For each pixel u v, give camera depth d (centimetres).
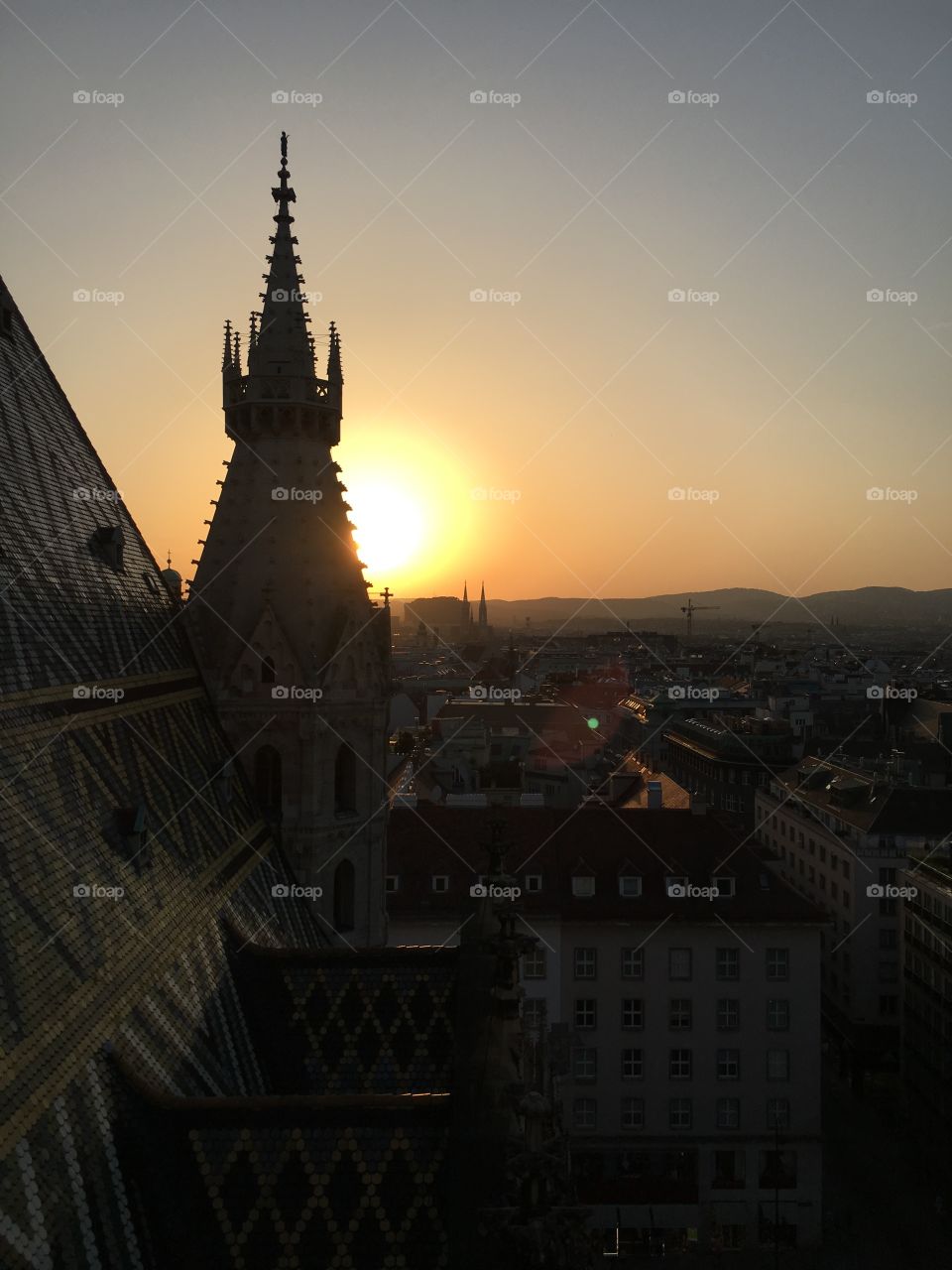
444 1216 2242
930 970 9944
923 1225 8250
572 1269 1644
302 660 4791
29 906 2286
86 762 2950
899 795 12044
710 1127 8419
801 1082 8444
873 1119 10406
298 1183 2288
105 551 3850
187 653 4631
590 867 8681
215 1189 2275
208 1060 2742
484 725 19900
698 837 9012
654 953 8488
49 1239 1822
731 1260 8069
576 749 19012
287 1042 3297
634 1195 8269
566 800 16575
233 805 4231
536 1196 1706
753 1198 8350
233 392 4978
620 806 12619
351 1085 3244
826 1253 7994
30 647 2888
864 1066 11275
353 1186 2286
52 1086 2039
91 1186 2019
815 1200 8356
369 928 5050
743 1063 8462
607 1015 8475
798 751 18300
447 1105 2377
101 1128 2139
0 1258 1678
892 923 11600
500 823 3494
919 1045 10175
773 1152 8394
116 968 2525
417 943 8438
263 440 4944
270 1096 2389
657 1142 8412
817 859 13150
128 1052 2388
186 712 4159
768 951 8494
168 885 3092
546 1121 2022
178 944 2927
